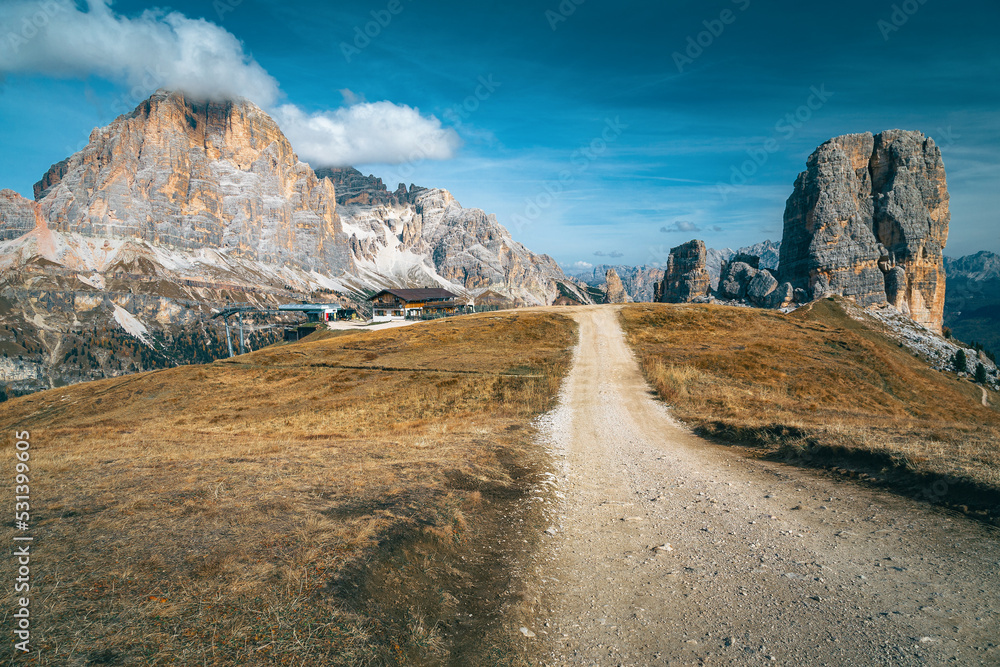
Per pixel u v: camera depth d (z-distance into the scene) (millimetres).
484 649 6945
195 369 56969
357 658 5793
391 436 24000
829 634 7312
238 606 6477
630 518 12805
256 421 37375
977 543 9680
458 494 12906
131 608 6227
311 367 56125
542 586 9125
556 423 26938
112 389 53312
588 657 7066
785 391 42188
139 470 14586
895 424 20750
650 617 8109
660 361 49500
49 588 6633
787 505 12961
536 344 65312
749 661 6852
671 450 20609
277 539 8617
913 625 7328
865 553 9812
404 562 8523
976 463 12867
